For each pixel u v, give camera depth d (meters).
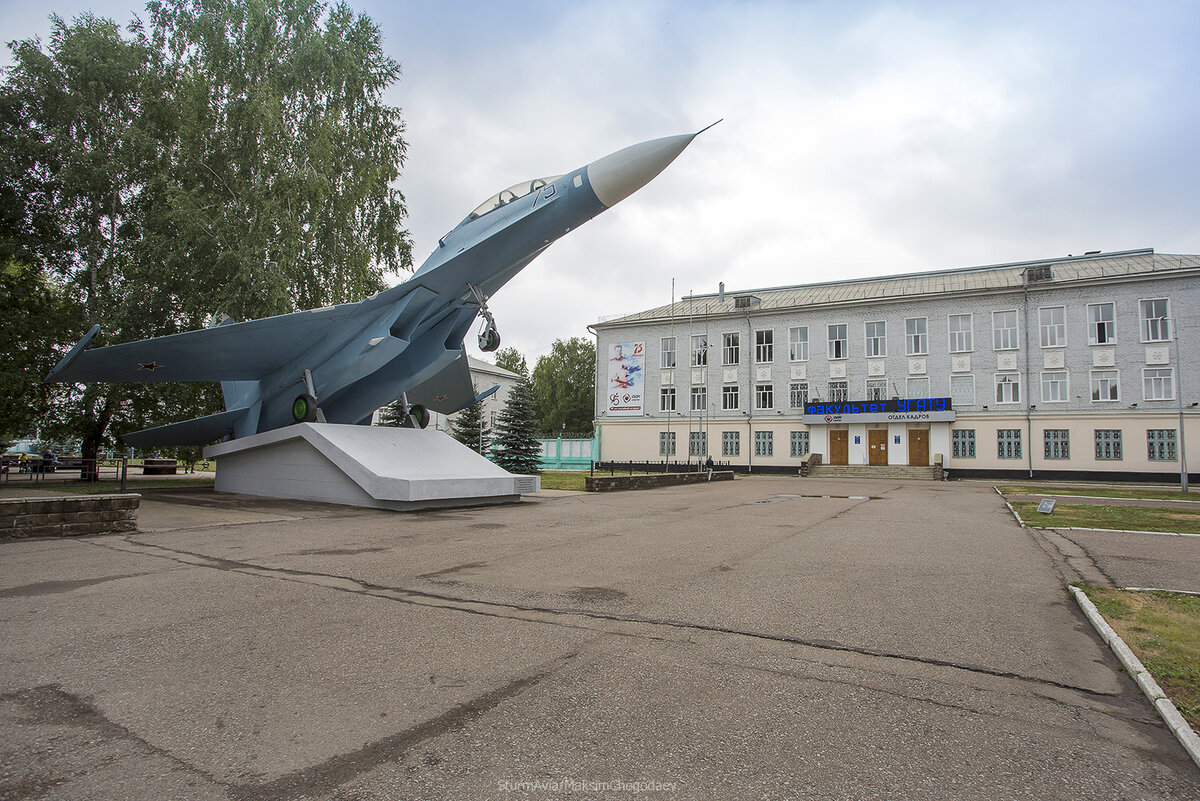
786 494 19.27
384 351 14.14
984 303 33.78
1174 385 29.64
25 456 29.19
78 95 21.78
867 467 34.59
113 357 14.28
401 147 24.17
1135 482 30.02
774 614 4.88
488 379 57.94
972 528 10.44
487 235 13.52
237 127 20.47
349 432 13.95
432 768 2.54
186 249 19.47
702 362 40.12
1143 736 2.91
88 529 8.36
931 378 34.62
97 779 2.44
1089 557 7.63
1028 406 32.44
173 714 3.03
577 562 7.01
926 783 2.46
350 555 7.24
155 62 22.91
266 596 5.27
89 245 22.16
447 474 13.34
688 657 3.88
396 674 3.55
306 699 3.21
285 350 15.07
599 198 12.76
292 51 21.20
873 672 3.67
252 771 2.51
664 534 9.40
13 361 20.00
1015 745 2.80
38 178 21.64
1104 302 31.34
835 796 2.36
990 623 4.71
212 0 21.47
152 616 4.64
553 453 43.31
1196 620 4.70
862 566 6.92
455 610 4.91
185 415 22.61
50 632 4.25
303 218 20.95
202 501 13.30
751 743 2.77
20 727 2.89
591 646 4.06
